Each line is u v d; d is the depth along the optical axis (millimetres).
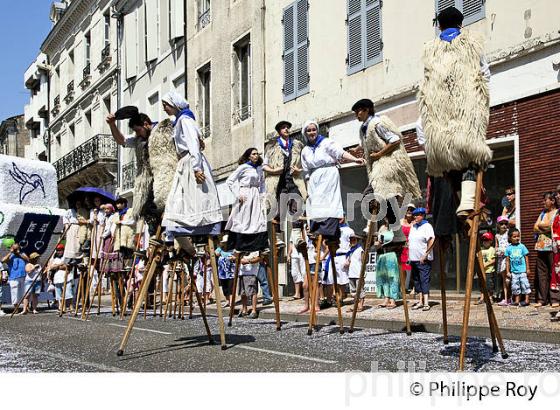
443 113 5320
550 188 11203
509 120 11992
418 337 7703
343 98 16203
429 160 5445
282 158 9078
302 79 17766
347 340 7465
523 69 11766
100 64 33906
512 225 11133
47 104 44469
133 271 11602
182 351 6457
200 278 14711
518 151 11766
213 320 10867
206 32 22969
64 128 40906
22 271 14336
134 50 29703
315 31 17312
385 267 11797
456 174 5457
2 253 15078
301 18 17844
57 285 15766
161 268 6996
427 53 5488
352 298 14047
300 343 7168
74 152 35594
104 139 32094
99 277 12641
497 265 11719
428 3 13648
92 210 12875
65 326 9938
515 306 10859
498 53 12109
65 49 40656
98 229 12578
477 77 5289
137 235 10539
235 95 21234
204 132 23188
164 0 26469
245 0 20453
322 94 16984
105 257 12406
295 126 18031
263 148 19359
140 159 7371
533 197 11477
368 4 15391
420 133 5902
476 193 5223
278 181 9633
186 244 6699
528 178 11586
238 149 20766
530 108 11602
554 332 7188
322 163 7930
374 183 7574
